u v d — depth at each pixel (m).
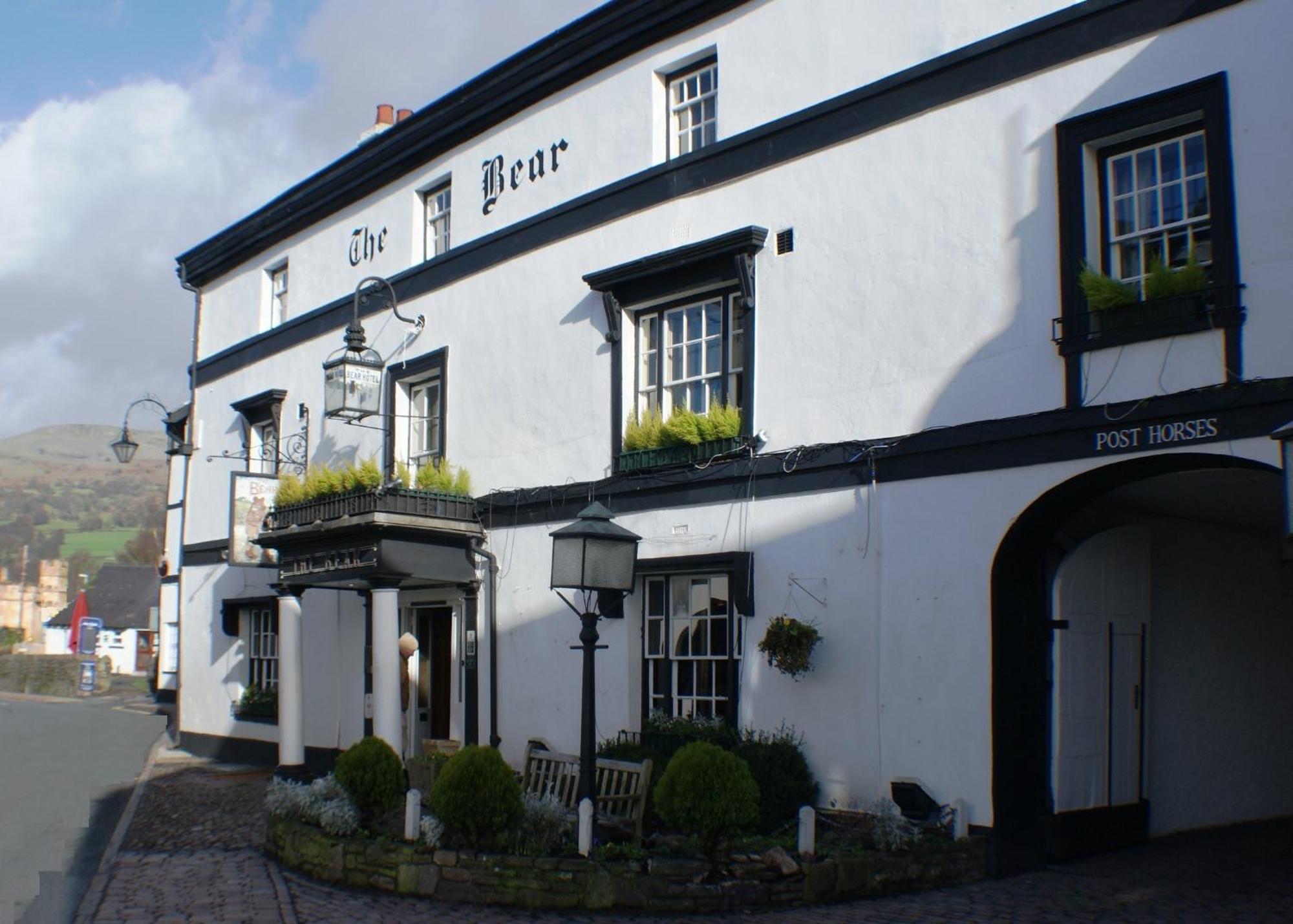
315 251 18.81
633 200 13.20
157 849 11.30
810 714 10.76
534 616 13.80
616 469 13.01
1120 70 9.23
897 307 10.55
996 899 8.67
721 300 12.33
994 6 10.10
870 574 10.46
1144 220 9.22
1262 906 8.45
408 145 16.56
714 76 12.77
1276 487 10.11
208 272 21.77
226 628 19.92
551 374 14.09
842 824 10.08
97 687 43.06
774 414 11.45
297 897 9.05
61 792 15.64
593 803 9.44
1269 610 12.92
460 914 8.45
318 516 14.41
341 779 10.28
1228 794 12.05
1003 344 9.76
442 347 15.81
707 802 8.42
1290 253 8.17
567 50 14.03
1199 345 8.55
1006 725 9.62
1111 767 10.59
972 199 10.09
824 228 11.21
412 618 16.22
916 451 10.23
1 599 81.12
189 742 21.05
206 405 21.67
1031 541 9.80
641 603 12.56
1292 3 8.32
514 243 14.80
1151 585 11.27
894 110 10.75
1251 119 8.45
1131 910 8.32
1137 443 8.78
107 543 150.12
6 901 9.23
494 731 14.09
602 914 8.38
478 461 15.03
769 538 11.30
